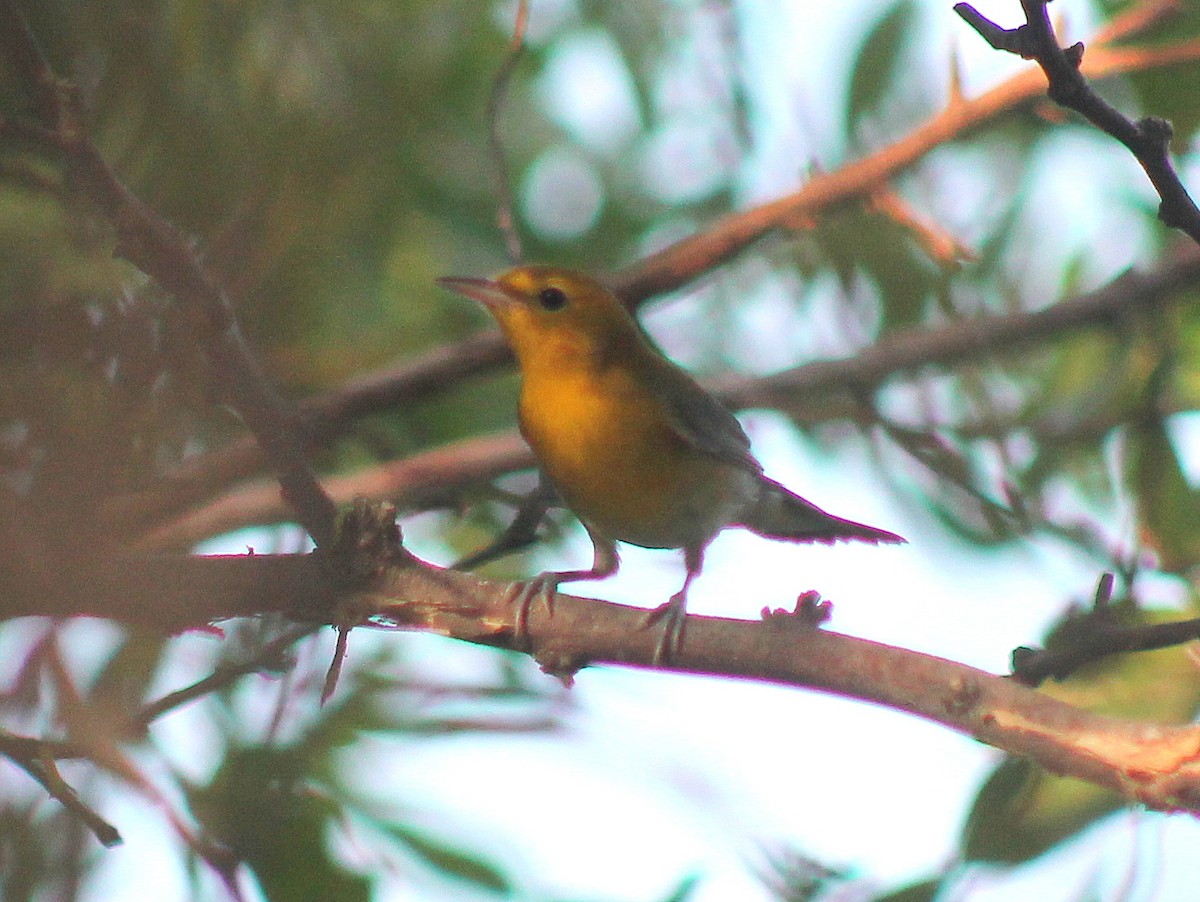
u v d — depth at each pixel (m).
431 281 13.45
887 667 7.45
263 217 5.87
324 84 6.10
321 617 7.98
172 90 5.77
